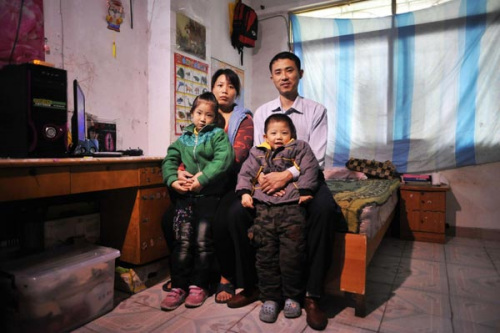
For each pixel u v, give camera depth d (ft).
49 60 6.59
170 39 8.61
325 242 4.84
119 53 8.11
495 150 9.80
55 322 4.49
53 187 4.49
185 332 4.61
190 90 9.42
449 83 10.21
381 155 11.07
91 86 7.45
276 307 5.03
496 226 9.95
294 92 6.33
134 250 5.96
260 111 6.64
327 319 4.97
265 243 5.04
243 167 5.57
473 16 9.85
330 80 11.75
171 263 5.81
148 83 8.96
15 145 4.99
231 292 5.67
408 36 10.64
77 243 5.86
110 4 7.86
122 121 8.25
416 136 10.66
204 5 9.94
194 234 5.70
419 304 5.55
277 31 12.69
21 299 4.31
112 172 5.35
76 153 5.75
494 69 9.70
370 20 11.12
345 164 11.38
